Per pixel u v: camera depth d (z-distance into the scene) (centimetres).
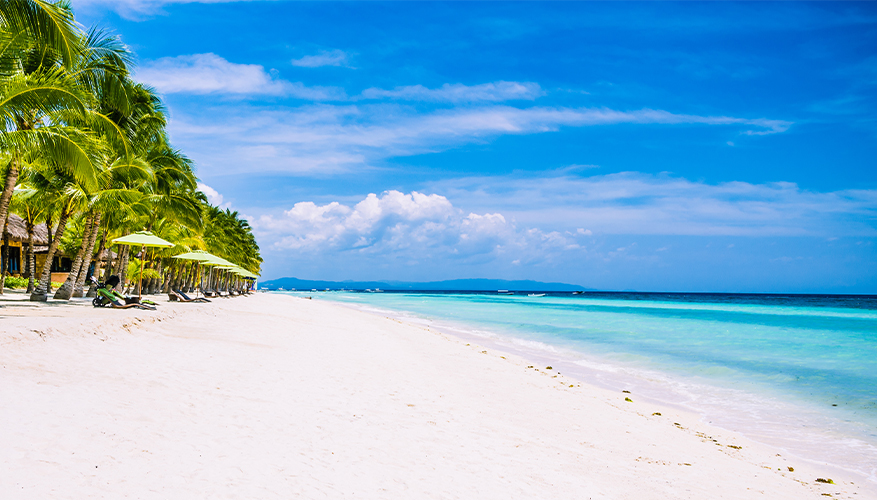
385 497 414
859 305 7144
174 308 1947
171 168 2531
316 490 409
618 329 2772
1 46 1079
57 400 554
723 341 2170
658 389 1158
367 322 2681
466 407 805
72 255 3781
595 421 809
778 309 5522
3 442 416
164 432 500
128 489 364
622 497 491
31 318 1116
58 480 362
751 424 873
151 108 2020
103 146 1463
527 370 1306
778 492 556
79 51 1203
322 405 696
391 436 592
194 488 380
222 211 5197
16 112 1198
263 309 2886
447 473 492
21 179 1941
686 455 670
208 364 900
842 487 588
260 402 669
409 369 1130
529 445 634
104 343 969
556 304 6962
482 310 5088
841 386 1202
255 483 405
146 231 2794
